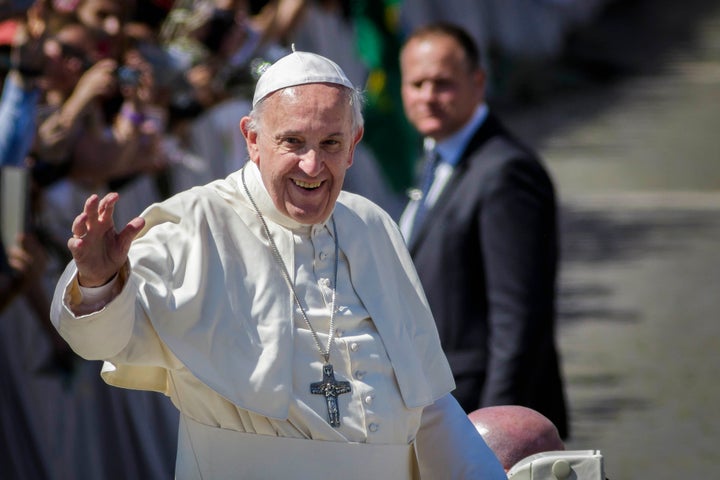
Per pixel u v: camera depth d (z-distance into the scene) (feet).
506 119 185.06
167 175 64.54
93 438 57.57
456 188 51.93
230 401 29.73
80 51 52.80
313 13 89.35
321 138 29.86
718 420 79.66
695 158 164.86
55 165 52.85
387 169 94.79
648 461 72.64
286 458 30.32
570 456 34.19
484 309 51.34
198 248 30.32
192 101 62.13
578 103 195.72
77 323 27.45
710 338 97.96
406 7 138.51
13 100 50.72
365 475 30.91
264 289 30.81
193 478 30.78
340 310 31.71
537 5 204.95
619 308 106.63
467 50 53.11
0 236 51.06
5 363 54.19
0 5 50.83
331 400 30.73
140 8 62.13
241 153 72.59
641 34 243.81
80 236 26.94
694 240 129.39
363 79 94.17
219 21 62.59
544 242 51.52
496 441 36.88
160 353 29.94
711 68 220.43
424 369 33.47
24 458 54.49
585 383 87.45
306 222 30.58
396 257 34.01
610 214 139.74
